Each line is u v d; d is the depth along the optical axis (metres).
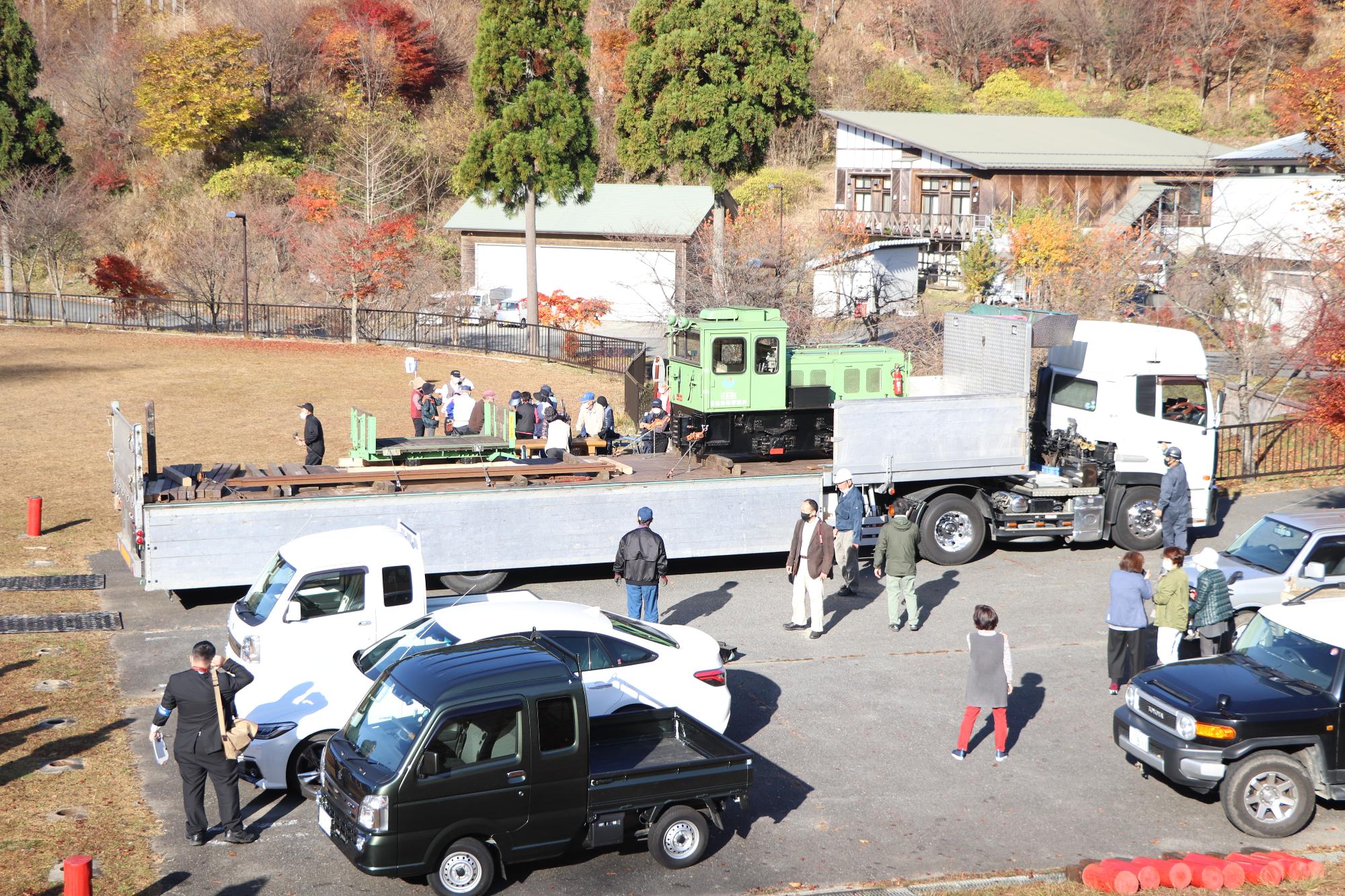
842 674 13.36
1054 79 91.19
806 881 8.70
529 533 16.05
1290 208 37.09
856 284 44.09
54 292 55.38
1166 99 81.88
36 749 10.72
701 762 8.77
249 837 9.16
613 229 52.31
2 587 15.77
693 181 42.97
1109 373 18.72
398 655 10.34
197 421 27.52
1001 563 18.52
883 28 96.00
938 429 17.88
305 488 15.91
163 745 9.09
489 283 54.47
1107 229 38.38
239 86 67.44
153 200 65.00
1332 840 9.66
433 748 8.02
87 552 17.78
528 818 8.33
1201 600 12.84
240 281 49.84
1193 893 8.42
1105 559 18.86
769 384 18.75
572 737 8.45
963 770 10.84
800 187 72.31
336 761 8.46
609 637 10.57
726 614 15.71
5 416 27.55
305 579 11.42
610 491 16.41
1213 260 28.64
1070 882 8.70
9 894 8.08
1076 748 11.42
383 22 75.69
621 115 44.03
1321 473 24.31
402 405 30.58
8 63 53.22
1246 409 25.17
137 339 41.72
